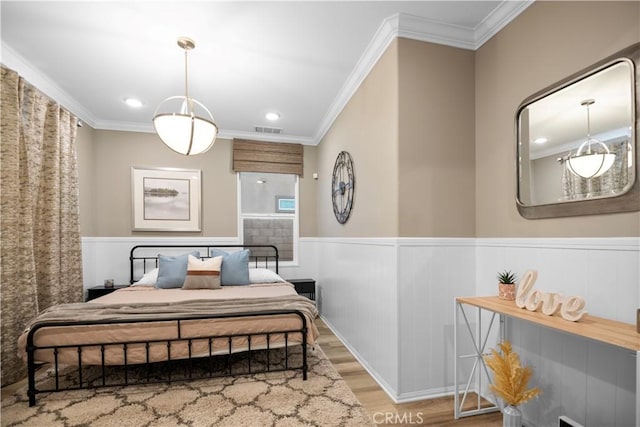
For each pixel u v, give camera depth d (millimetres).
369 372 2400
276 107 3449
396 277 2014
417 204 2064
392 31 2086
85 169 3623
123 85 2924
